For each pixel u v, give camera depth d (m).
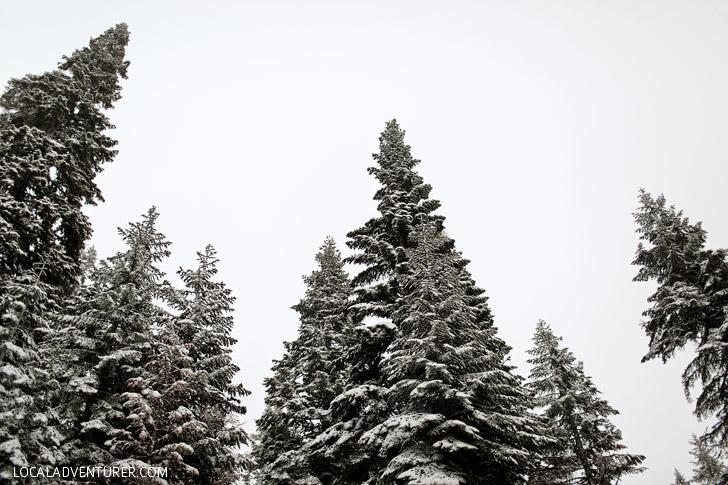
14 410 9.88
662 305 16.70
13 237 11.70
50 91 16.31
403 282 14.68
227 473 16.22
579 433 20.75
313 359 19.58
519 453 10.97
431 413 11.45
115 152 17.20
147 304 16.17
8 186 12.27
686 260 17.41
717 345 14.24
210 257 20.11
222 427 15.95
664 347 17.28
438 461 10.89
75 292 16.66
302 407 17.91
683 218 18.70
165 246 17.55
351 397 13.22
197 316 17.92
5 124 15.31
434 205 17.53
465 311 12.95
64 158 14.17
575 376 22.42
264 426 18.80
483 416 11.03
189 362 14.59
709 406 16.55
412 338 12.09
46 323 12.17
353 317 15.87
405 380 11.77
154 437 13.38
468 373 12.38
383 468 12.66
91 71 18.72
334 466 15.14
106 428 12.41
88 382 12.62
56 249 13.48
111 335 14.23
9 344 10.05
